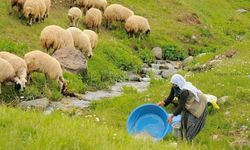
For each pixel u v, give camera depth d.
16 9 29.86
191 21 43.38
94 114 18.55
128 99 20.03
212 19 50.41
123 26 36.44
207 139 15.44
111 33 35.28
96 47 30.20
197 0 53.78
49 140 9.45
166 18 42.03
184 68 30.41
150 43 36.12
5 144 9.00
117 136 10.91
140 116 14.66
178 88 13.73
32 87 21.33
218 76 21.17
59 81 22.22
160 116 14.67
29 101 19.94
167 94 19.70
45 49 26.25
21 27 28.42
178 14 43.62
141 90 24.91
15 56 20.80
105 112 18.88
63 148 9.37
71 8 33.00
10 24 28.19
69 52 25.39
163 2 44.81
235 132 15.91
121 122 17.48
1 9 29.23
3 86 20.45
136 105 19.14
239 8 60.06
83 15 36.16
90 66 26.91
